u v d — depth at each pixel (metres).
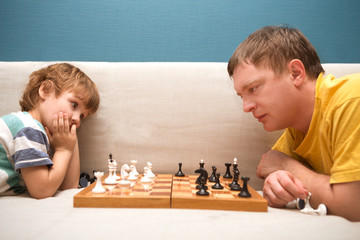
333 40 2.27
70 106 1.44
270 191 1.11
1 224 0.77
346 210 0.94
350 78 1.09
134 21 2.25
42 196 1.20
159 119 1.72
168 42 2.26
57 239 0.66
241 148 1.70
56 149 1.39
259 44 1.21
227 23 2.26
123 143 1.71
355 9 2.27
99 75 1.72
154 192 1.13
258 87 1.19
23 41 2.22
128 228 0.74
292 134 1.44
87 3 2.24
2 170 1.23
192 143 1.71
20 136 1.22
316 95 1.17
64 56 2.24
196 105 1.72
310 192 1.05
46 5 2.22
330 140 1.09
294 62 1.17
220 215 0.91
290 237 0.70
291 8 2.26
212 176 1.53
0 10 2.21
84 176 1.62
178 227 0.76
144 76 1.73
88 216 0.86
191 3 2.26
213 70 1.75
